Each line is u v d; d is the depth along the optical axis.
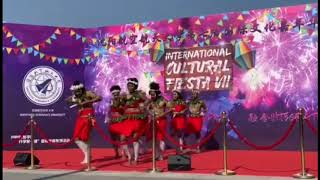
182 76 16.48
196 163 12.53
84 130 12.41
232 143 15.84
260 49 15.59
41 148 16.77
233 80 15.89
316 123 14.79
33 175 10.78
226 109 15.94
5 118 16.42
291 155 14.10
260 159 13.27
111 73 17.25
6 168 12.00
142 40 17.00
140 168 11.84
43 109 16.86
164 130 13.41
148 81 16.88
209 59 16.20
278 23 15.39
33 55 16.81
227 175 10.38
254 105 15.62
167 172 10.98
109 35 17.34
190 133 15.36
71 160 13.83
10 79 16.55
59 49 17.12
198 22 16.39
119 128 12.66
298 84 15.07
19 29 16.72
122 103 12.73
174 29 16.67
